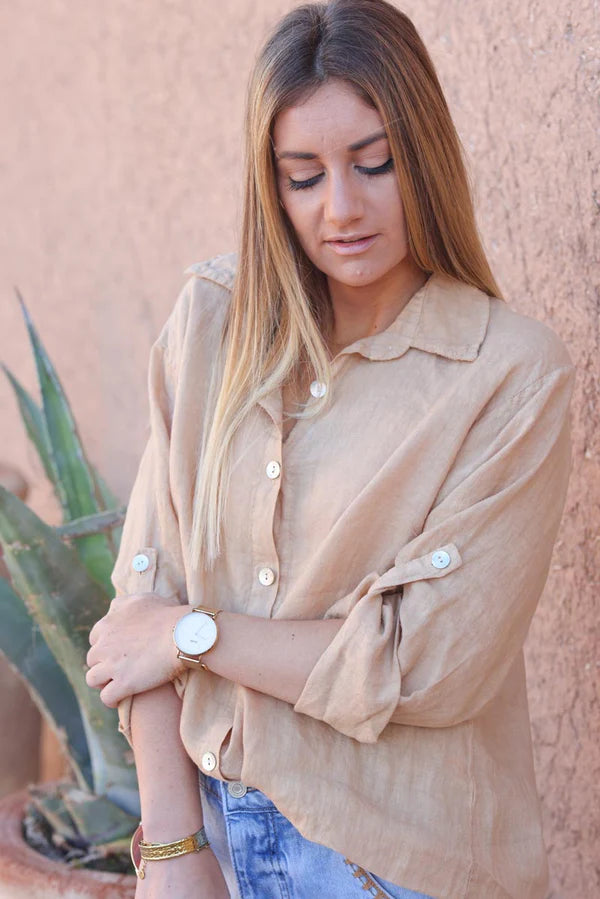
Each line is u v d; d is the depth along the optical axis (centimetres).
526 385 129
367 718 126
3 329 368
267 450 137
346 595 133
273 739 129
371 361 135
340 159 126
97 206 326
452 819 130
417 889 128
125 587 147
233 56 272
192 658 133
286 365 137
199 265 156
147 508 149
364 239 130
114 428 329
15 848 213
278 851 134
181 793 138
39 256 350
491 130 202
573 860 202
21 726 306
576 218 184
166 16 292
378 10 128
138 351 316
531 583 131
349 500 131
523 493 129
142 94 304
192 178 290
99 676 140
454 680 126
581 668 195
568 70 183
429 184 132
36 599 206
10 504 203
